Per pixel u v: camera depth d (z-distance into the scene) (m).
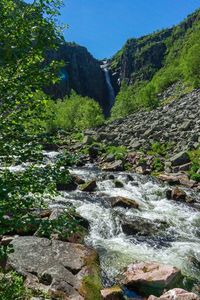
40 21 7.84
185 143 40.88
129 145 45.22
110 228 18.25
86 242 16.38
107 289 11.63
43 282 11.18
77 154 8.76
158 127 52.09
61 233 7.92
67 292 10.70
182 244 17.06
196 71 106.19
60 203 21.05
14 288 9.78
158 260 14.93
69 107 96.69
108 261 14.44
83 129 78.81
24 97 7.90
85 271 12.01
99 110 90.75
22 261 12.05
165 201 24.48
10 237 13.88
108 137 52.25
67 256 12.72
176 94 115.44
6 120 7.91
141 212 21.44
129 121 74.94
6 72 7.73
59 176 8.01
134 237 17.66
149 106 103.19
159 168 33.47
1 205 7.16
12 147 7.86
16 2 7.93
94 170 34.53
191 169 32.25
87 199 22.80
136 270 13.03
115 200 22.08
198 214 21.97
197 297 10.73
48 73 8.01
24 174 7.96
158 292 12.00
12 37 7.64
